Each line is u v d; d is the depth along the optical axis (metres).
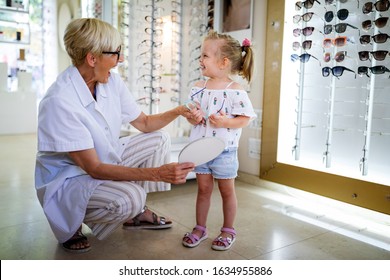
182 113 1.72
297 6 2.48
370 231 1.94
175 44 3.26
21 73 5.16
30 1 6.11
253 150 2.85
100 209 1.45
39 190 1.52
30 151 3.89
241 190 2.68
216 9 2.99
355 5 2.32
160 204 2.28
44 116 1.37
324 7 2.46
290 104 2.66
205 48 1.70
